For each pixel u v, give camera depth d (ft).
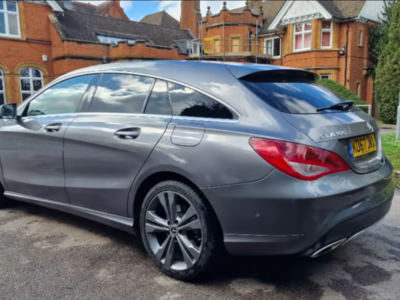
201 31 96.53
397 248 10.85
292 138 7.54
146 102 9.91
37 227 12.47
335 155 7.78
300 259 10.04
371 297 8.14
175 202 8.89
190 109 9.04
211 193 8.06
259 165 7.56
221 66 9.29
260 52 90.84
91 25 76.54
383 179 8.96
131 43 66.44
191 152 8.37
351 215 7.76
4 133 13.08
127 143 9.55
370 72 77.00
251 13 89.71
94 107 10.98
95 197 10.55
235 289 8.49
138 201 9.92
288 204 7.32
